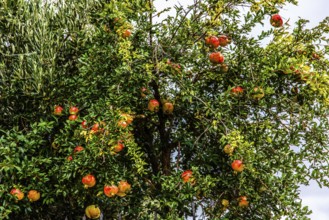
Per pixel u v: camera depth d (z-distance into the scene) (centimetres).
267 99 679
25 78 826
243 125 670
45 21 871
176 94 676
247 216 673
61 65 872
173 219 607
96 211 656
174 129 753
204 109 650
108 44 646
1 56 880
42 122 717
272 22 689
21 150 698
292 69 668
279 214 624
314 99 689
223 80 709
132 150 598
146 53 619
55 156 753
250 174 632
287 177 644
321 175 673
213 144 702
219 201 670
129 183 639
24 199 709
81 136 613
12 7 885
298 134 679
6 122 855
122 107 596
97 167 586
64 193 674
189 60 679
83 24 862
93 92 642
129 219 741
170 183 612
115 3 639
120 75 612
